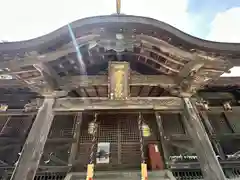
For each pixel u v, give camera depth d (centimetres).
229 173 636
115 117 787
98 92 650
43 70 453
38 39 437
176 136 726
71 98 510
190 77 494
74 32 435
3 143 708
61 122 771
